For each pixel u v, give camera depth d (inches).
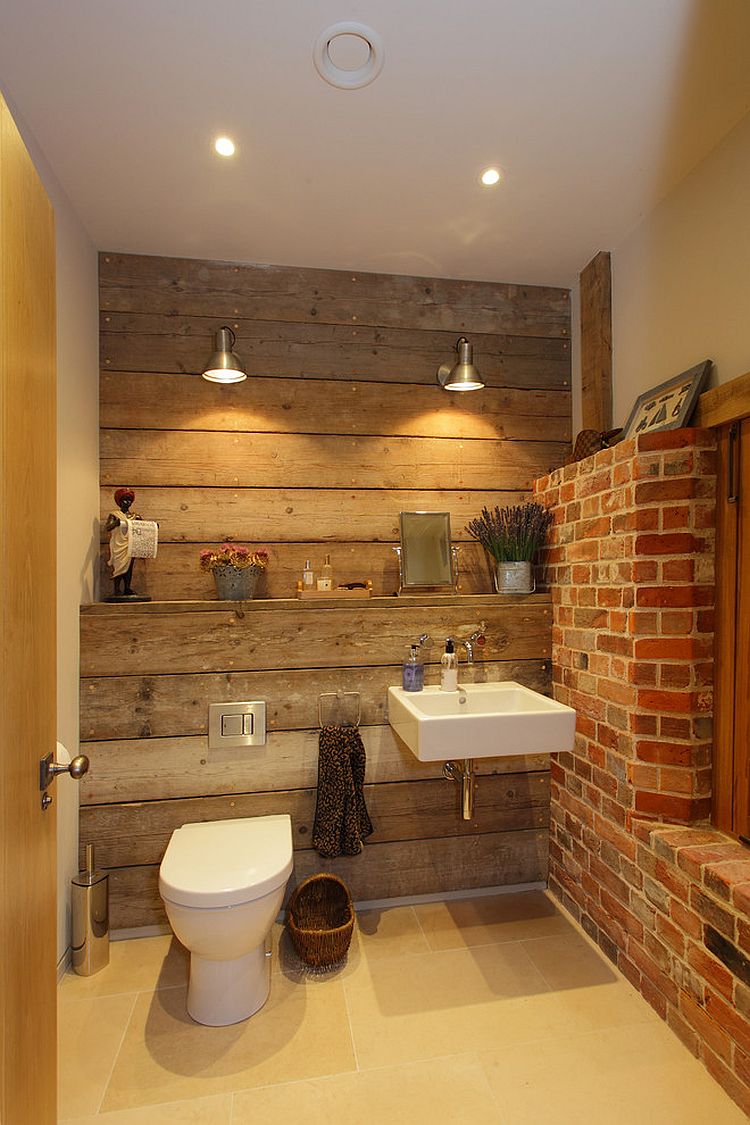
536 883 97.2
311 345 99.3
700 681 70.8
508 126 68.1
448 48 57.8
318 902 85.9
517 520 96.7
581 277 102.0
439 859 93.4
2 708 36.3
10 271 38.0
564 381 106.3
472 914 89.4
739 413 65.6
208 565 89.5
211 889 62.9
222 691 87.0
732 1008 57.0
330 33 55.9
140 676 85.0
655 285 84.4
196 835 76.1
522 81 61.8
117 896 84.3
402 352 102.0
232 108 65.0
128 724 84.7
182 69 59.8
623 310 92.3
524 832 96.5
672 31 56.1
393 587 100.4
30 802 41.4
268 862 68.9
